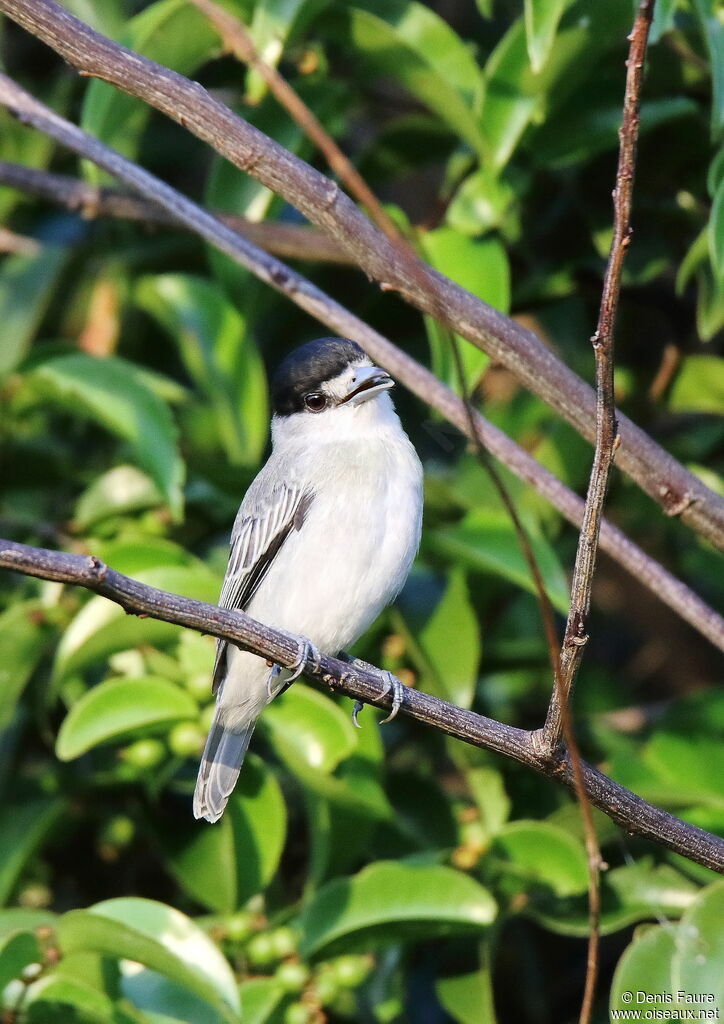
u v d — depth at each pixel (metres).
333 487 9.48
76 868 10.80
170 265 12.12
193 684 9.56
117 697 9.24
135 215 11.40
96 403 10.17
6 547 6.51
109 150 9.68
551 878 9.32
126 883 10.84
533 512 10.99
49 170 12.90
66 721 9.06
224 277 11.06
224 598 9.76
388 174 11.34
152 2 12.56
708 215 10.76
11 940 8.10
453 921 8.73
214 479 10.81
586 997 6.80
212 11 5.99
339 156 6.09
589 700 11.54
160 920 8.50
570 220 10.95
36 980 8.39
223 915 9.37
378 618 10.06
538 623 11.48
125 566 9.95
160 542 10.02
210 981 8.20
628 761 10.21
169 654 9.84
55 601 9.92
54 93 12.31
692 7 9.61
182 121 7.80
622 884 9.49
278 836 9.40
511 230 10.77
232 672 9.12
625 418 8.77
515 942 10.56
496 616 11.15
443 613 10.08
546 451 10.97
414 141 11.05
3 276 12.05
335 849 9.38
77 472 11.30
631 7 9.15
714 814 9.68
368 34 9.72
